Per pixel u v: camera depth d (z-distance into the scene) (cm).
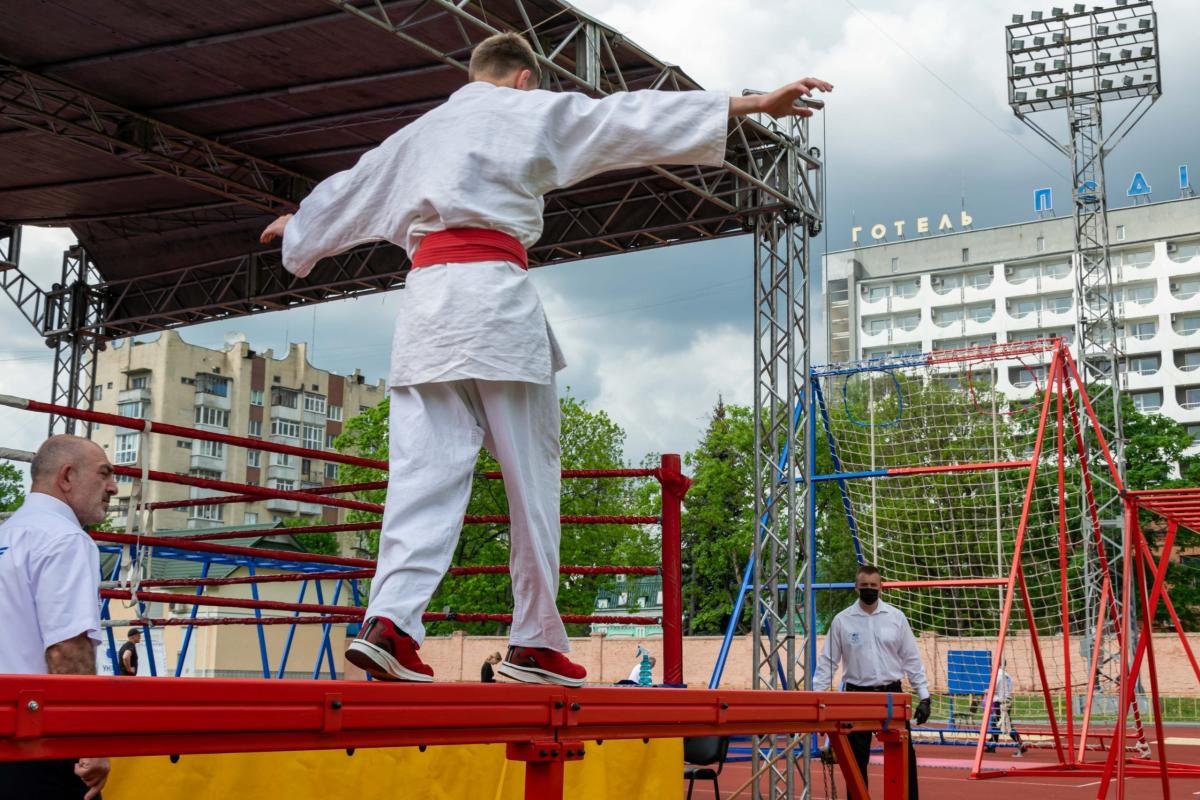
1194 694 3075
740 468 5100
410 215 290
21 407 527
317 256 315
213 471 7612
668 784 615
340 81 1187
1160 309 8144
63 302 1705
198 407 7588
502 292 280
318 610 740
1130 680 851
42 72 1183
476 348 273
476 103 293
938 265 8869
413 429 277
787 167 1246
